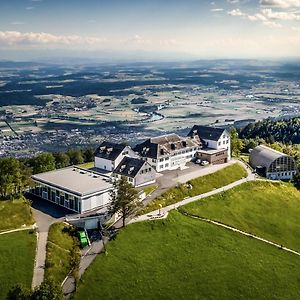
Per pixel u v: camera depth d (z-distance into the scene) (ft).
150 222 423.64
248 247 404.16
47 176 490.90
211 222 443.32
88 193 431.84
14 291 285.43
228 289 342.23
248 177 588.91
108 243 385.50
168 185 514.68
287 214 493.77
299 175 608.60
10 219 405.18
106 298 321.93
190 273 356.18
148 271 353.92
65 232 392.27
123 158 543.80
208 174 562.25
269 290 345.51
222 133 653.30
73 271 328.49
